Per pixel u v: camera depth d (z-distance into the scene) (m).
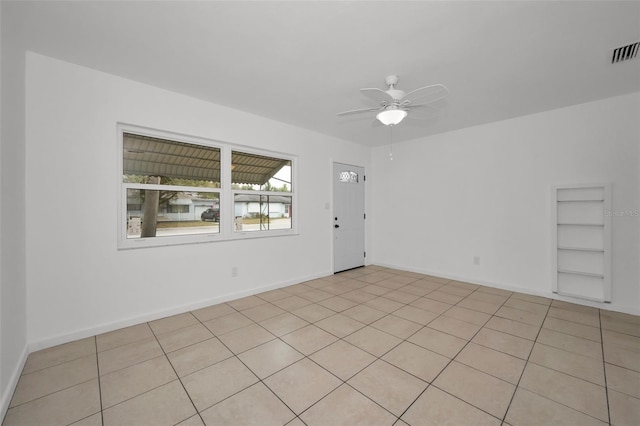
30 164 2.16
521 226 3.65
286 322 2.77
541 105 3.23
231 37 1.99
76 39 2.01
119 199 2.64
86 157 2.41
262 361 2.07
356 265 5.16
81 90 2.39
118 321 2.59
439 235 4.49
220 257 3.31
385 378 1.86
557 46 2.07
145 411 1.57
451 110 3.38
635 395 1.67
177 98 2.93
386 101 2.47
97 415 1.54
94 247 2.46
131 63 2.35
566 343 2.31
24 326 2.06
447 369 1.96
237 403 1.64
